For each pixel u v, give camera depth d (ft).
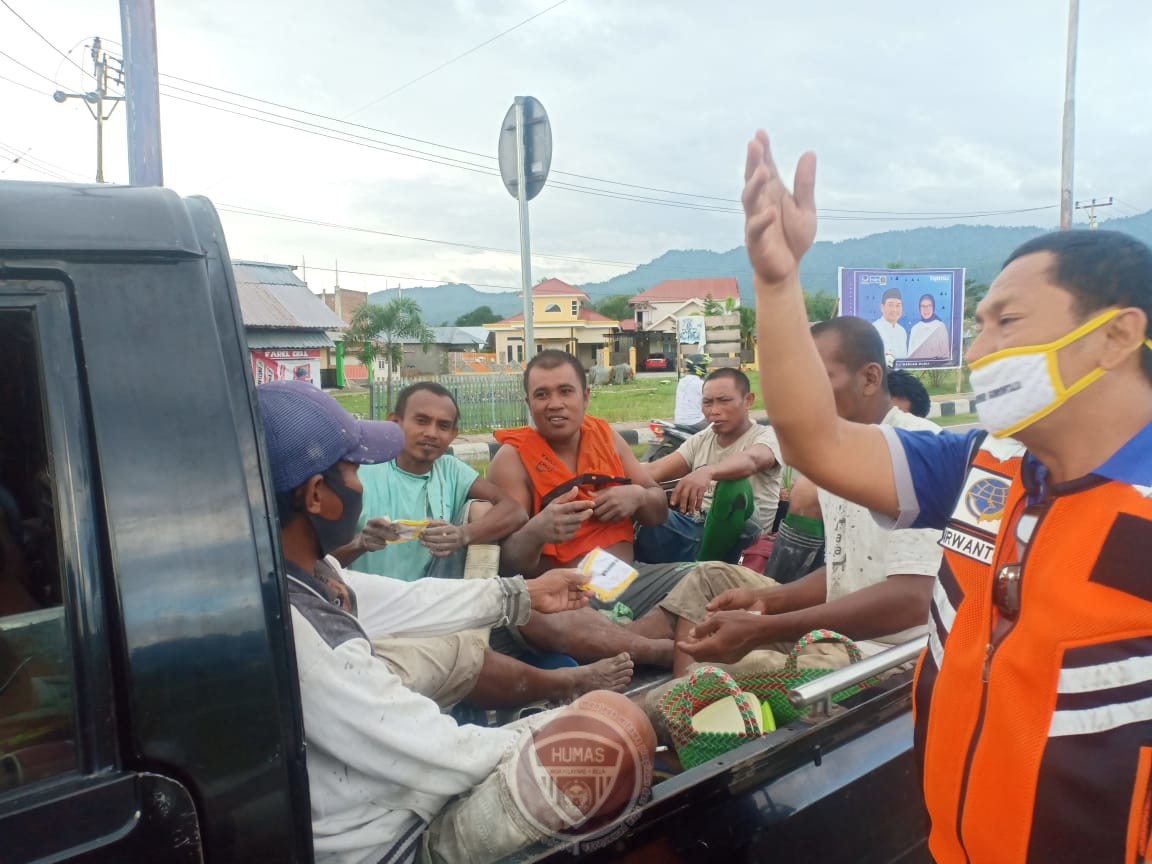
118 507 3.51
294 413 4.81
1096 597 3.53
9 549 3.49
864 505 5.13
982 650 4.01
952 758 4.14
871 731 5.95
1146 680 3.45
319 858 4.65
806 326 4.73
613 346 194.29
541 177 17.43
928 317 57.06
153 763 3.49
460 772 4.84
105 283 3.66
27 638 3.45
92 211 3.75
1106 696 3.50
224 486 3.71
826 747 5.64
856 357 8.16
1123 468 3.60
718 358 35.81
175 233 3.85
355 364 141.69
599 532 10.75
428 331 100.12
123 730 3.47
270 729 3.70
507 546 10.02
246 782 3.65
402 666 6.44
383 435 5.44
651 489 11.07
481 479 11.21
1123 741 3.48
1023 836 3.74
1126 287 3.58
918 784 5.95
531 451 11.07
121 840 3.39
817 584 8.47
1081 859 3.59
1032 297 3.72
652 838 4.60
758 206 4.45
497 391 69.41
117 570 3.48
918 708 4.53
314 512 4.91
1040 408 3.72
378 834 4.76
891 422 8.43
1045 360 3.66
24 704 3.43
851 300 55.06
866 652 7.84
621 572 7.68
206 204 4.13
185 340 3.76
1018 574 3.85
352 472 5.01
